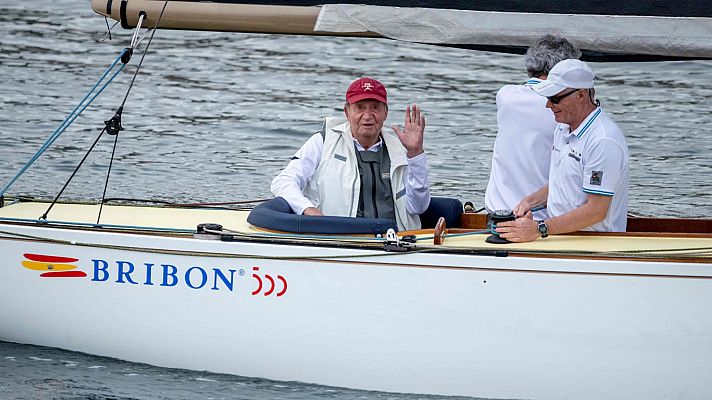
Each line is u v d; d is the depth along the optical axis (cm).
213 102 4134
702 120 3900
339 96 4253
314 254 1723
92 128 3756
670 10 1631
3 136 3600
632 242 1728
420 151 1831
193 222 1920
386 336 1738
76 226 1847
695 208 2930
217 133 3712
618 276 1645
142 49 4941
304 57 4850
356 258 1711
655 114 3991
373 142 1856
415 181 1850
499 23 1672
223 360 1819
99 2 1753
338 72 4616
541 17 1664
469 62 4784
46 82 4388
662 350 1669
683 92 4284
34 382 1811
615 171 1672
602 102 4162
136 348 1852
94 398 1772
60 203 2055
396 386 1762
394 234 1698
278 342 1783
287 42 5078
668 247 1698
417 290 1705
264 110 4028
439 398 1755
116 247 1808
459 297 1694
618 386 1694
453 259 1680
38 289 1869
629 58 1855
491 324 1695
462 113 3953
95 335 1866
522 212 1777
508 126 1852
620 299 1653
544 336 1686
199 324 1808
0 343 1922
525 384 1717
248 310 1778
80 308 1856
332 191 1842
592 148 1675
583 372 1695
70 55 4838
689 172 3291
